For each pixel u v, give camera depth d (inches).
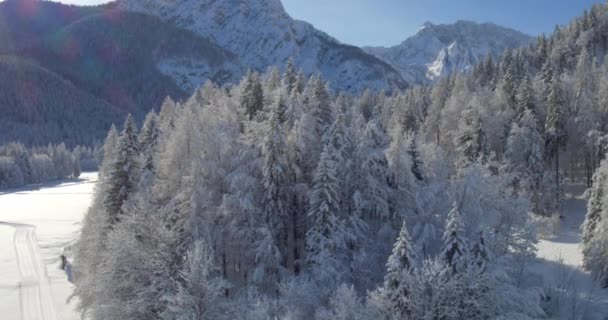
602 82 2273.6
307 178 1273.4
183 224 1158.3
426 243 1137.4
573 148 2204.7
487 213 1222.9
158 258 1037.8
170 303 978.1
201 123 1366.9
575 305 1119.0
